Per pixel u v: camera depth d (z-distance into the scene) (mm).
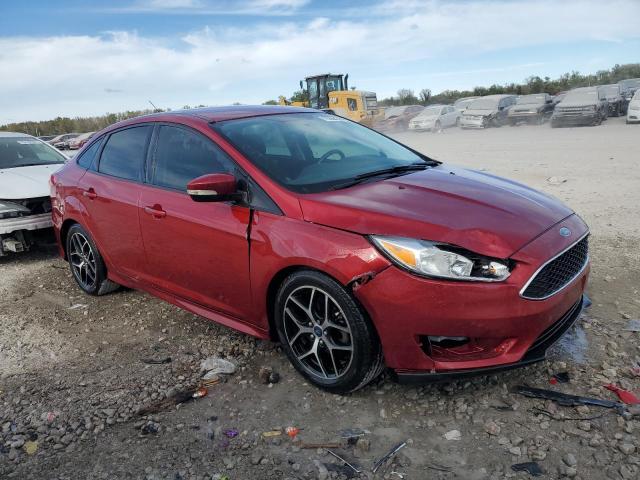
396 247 2709
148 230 3984
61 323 4477
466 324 2639
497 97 27609
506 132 23375
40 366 3750
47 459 2748
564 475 2404
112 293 5094
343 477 2482
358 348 2879
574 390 3016
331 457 2625
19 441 2893
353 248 2795
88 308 4762
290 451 2689
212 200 3238
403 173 3678
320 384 3146
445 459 2561
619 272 4758
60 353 3932
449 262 2639
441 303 2637
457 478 2438
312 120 4293
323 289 2934
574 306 3234
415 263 2668
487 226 2814
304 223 3025
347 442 2725
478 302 2621
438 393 3078
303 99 26469
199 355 3734
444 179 3527
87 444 2846
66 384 3471
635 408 2779
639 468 2402
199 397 3215
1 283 5633
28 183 6332
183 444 2793
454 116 28281
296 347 3273
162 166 4016
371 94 26297
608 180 9328
